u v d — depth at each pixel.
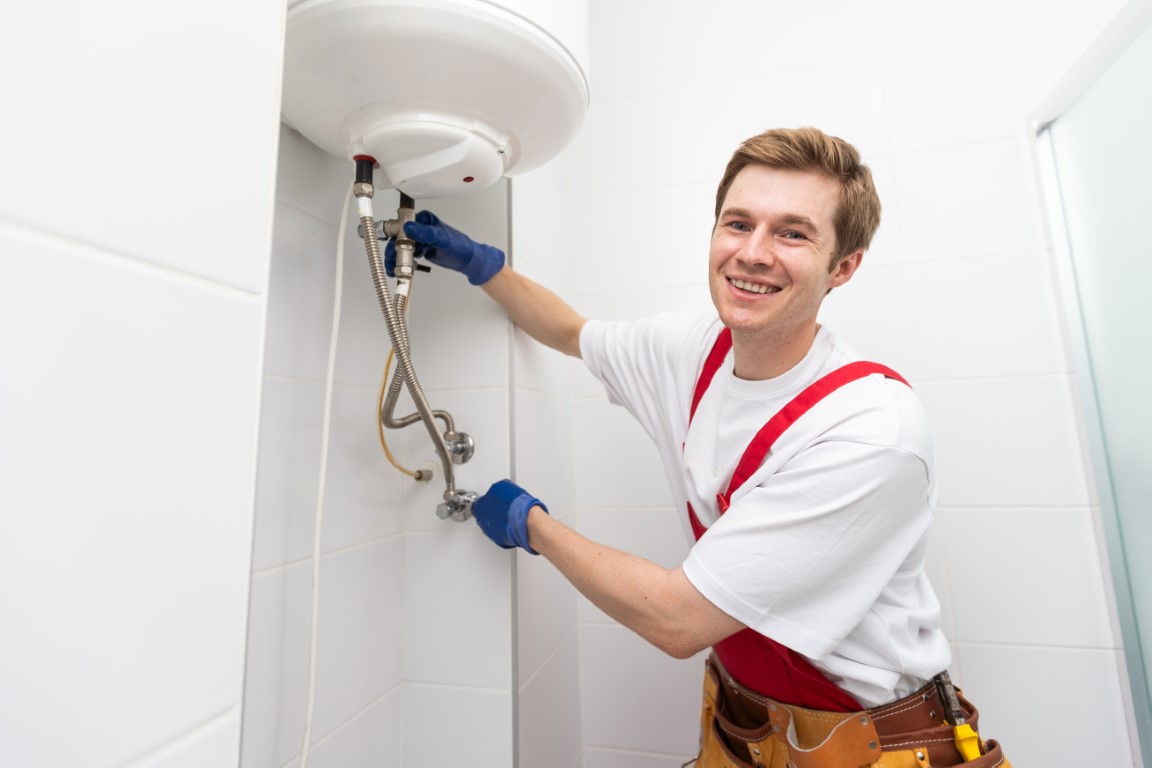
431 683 0.88
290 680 0.67
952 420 1.08
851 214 0.71
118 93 0.23
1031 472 1.04
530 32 0.56
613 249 1.30
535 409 1.03
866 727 0.69
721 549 0.64
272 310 0.68
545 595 1.02
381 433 0.79
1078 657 1.00
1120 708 0.98
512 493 0.81
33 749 0.20
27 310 0.20
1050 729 1.00
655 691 1.19
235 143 0.29
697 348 0.88
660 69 1.32
